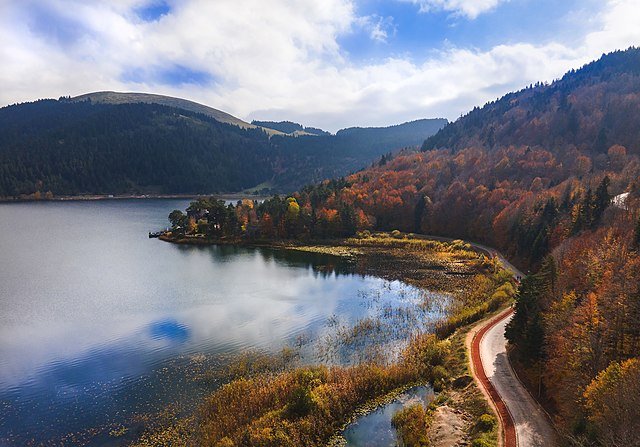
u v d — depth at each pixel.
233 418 40.00
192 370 54.41
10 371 54.78
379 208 187.00
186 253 141.12
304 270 117.19
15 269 114.19
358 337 65.06
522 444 37.19
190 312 78.94
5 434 41.16
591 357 40.56
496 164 198.62
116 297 88.88
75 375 53.50
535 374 47.75
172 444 38.72
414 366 52.19
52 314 77.81
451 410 43.81
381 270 116.81
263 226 167.75
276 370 53.78
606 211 98.94
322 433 39.56
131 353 60.22
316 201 198.88
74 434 40.97
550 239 105.81
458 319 68.56
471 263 123.44
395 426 41.62
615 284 50.31
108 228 190.12
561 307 52.28
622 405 30.41
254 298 88.62
